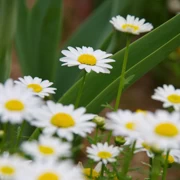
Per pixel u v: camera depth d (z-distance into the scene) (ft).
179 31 2.98
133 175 3.64
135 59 2.99
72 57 2.77
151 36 2.98
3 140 2.64
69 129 2.56
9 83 2.60
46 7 3.69
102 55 2.78
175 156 2.76
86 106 2.95
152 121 2.49
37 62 3.66
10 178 2.45
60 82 3.66
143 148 2.70
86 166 2.79
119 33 3.57
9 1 3.32
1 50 3.36
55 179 2.41
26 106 2.55
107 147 2.68
